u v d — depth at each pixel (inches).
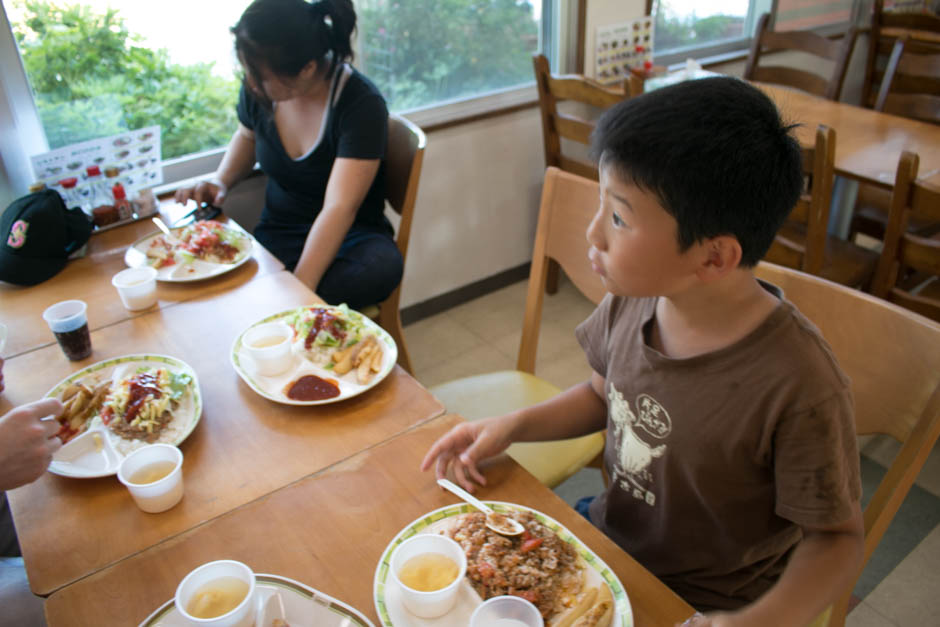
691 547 36.7
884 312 36.7
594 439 53.5
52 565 30.7
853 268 82.3
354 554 30.8
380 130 69.3
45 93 73.0
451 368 96.3
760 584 37.1
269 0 61.1
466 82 100.7
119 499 34.4
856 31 101.4
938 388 34.4
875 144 83.6
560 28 102.9
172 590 29.3
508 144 105.2
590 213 53.8
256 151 77.6
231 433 38.8
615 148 26.6
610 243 28.7
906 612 59.3
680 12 119.0
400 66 93.2
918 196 62.6
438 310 109.8
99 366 44.3
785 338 29.9
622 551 31.1
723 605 36.7
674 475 34.6
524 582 28.9
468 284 111.9
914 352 35.5
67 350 45.6
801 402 29.1
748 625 26.6
